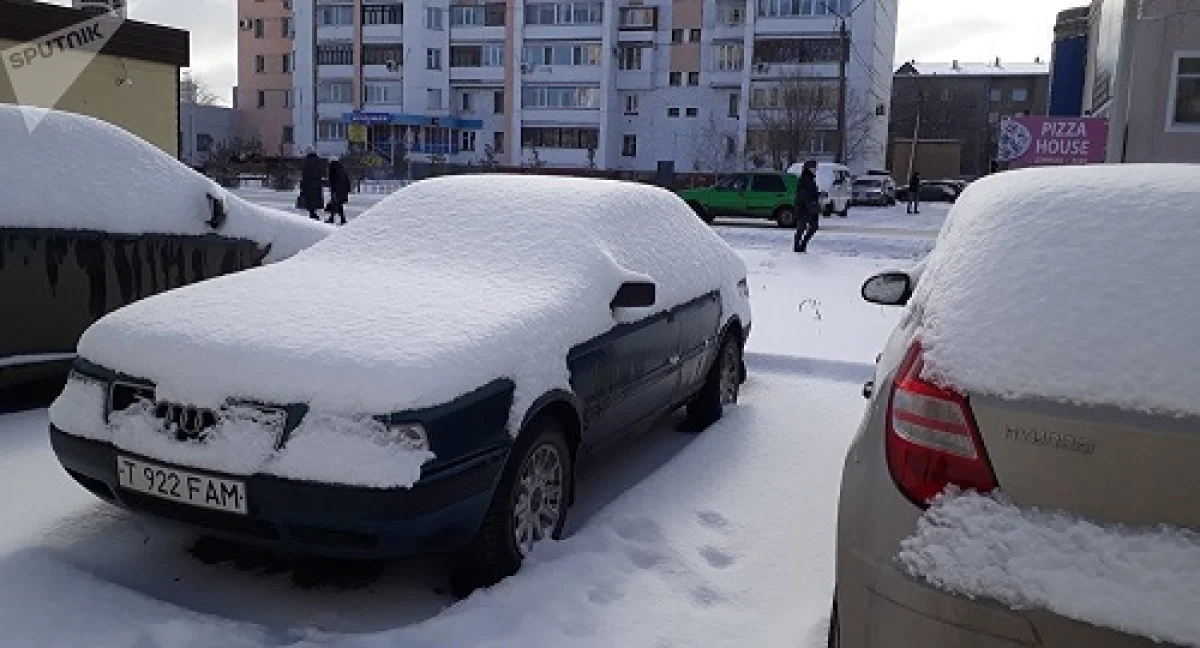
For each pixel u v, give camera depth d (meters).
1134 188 2.65
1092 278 2.45
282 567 3.81
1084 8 39.72
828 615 3.43
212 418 3.28
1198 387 2.17
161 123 19.14
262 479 3.14
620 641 3.23
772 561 3.93
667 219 5.58
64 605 3.28
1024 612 2.14
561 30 65.69
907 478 2.40
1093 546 2.13
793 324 9.52
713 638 3.29
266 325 3.53
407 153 65.44
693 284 5.44
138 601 3.35
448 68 69.25
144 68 18.56
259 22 73.56
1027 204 2.72
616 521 4.20
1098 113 25.78
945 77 100.69
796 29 59.81
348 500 3.08
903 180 65.12
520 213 4.73
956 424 2.35
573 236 4.54
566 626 3.30
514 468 3.59
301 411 3.18
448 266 4.43
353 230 4.91
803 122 57.25
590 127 65.94
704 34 63.41
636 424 4.76
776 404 6.60
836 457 5.35
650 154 65.62
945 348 2.48
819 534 4.22
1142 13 21.70
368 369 3.21
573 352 3.98
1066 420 2.21
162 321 3.65
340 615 3.44
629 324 4.54
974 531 2.24
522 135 67.62
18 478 4.56
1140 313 2.33
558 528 3.95
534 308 3.87
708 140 63.16
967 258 2.69
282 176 41.25
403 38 68.38
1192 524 2.09
